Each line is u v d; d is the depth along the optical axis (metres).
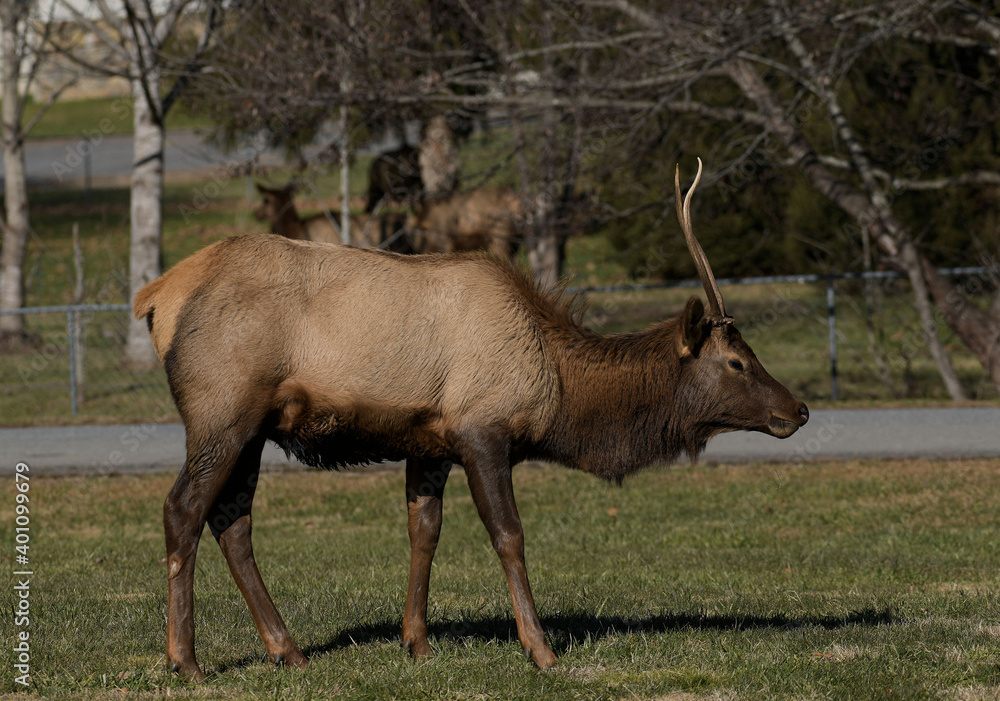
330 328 20.11
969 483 43.72
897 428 54.47
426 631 22.28
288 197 85.50
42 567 32.91
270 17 61.34
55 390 69.75
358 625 24.73
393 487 46.12
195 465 19.80
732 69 62.00
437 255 21.48
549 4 59.50
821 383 69.75
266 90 58.66
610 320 77.06
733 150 71.81
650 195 72.19
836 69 59.38
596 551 35.03
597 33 58.97
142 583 30.08
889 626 23.78
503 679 19.77
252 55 59.94
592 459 22.30
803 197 86.19
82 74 69.25
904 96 71.44
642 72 59.41
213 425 19.69
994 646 21.75
